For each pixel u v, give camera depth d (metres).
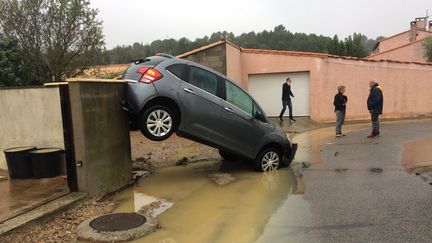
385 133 14.08
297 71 18.55
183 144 12.66
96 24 16.47
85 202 6.68
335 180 7.99
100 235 5.29
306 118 18.50
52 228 5.60
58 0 15.68
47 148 8.29
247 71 19.27
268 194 7.30
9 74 14.45
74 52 16.25
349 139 13.01
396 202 6.40
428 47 31.50
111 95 7.59
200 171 9.28
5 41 14.84
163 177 8.77
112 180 7.55
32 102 8.40
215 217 6.15
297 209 6.38
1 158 8.84
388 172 8.32
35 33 15.58
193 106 7.92
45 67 16.02
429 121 18.22
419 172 8.12
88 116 6.90
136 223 5.70
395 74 19.97
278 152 9.32
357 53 33.72
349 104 18.78
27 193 6.84
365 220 5.72
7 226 5.29
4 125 8.70
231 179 8.42
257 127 8.84
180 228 5.71
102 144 7.27
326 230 5.44
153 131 7.57
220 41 16.05
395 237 5.09
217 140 8.35
